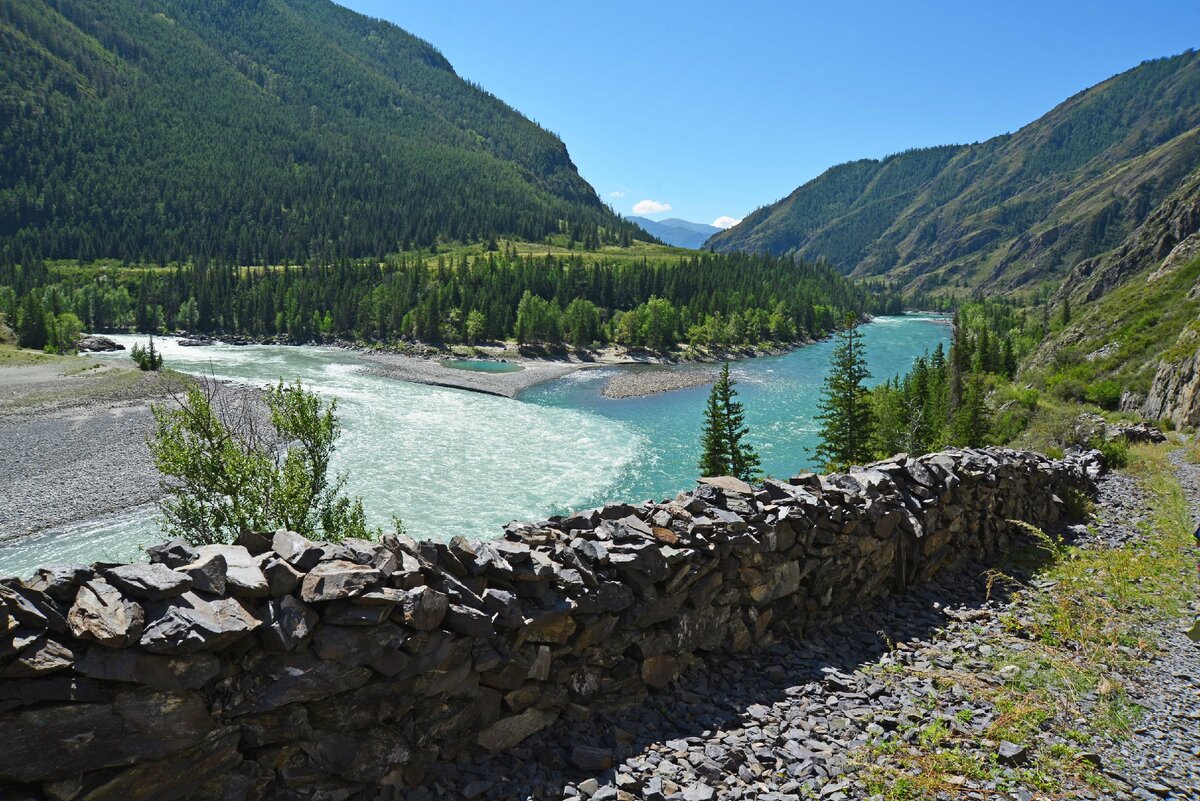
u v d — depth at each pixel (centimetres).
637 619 679
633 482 4262
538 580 613
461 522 3359
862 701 698
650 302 15312
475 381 9069
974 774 570
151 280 18862
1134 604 1005
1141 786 579
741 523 788
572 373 10569
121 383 6819
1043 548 1323
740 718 659
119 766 418
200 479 1216
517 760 583
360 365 10469
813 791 546
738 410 4134
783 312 17212
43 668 390
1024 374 8325
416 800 529
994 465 1289
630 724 645
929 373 6762
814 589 887
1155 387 4803
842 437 4331
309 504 1284
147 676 419
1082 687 744
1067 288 17825
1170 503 1756
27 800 387
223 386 6869
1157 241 12669
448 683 549
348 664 497
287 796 483
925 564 1077
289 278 18675
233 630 445
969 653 827
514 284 17075
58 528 3070
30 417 5334
